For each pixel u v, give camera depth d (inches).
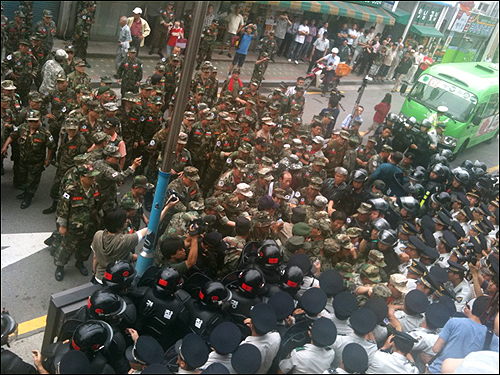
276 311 189.6
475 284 249.8
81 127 305.3
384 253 263.9
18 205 320.5
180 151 316.2
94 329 155.6
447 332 183.9
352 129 443.2
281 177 331.0
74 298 200.2
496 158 664.4
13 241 287.7
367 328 181.3
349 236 267.1
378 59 692.1
